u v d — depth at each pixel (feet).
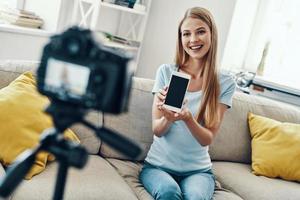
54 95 1.80
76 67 1.75
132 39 9.53
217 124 5.69
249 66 9.68
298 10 9.12
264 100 7.35
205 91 5.65
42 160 4.75
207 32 5.60
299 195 5.85
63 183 1.97
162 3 9.55
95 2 8.52
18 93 5.03
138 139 6.07
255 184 5.95
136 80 6.42
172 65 5.97
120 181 5.16
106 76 1.74
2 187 1.71
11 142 4.68
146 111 6.21
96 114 5.84
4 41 7.84
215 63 5.68
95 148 5.80
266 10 9.36
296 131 6.70
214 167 6.43
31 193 4.26
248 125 6.93
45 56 1.80
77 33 1.75
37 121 4.92
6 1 9.05
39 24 8.82
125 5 9.00
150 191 5.15
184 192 5.13
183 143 5.57
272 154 6.42
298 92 8.27
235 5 9.02
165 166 5.53
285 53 9.29
